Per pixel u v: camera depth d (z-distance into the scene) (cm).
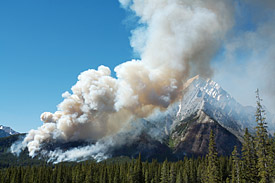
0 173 16400
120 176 15688
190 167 15038
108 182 15462
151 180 15450
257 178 9025
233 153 9888
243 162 9631
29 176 15738
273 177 7094
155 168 16325
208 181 10662
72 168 17675
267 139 7306
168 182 14562
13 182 15125
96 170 16762
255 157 9181
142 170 16412
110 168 16688
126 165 17538
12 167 16988
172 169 14675
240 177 9469
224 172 13562
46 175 15925
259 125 7306
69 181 16125
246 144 9488
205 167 12850
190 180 14375
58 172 16175
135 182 15400
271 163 7138
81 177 15675
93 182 15362
